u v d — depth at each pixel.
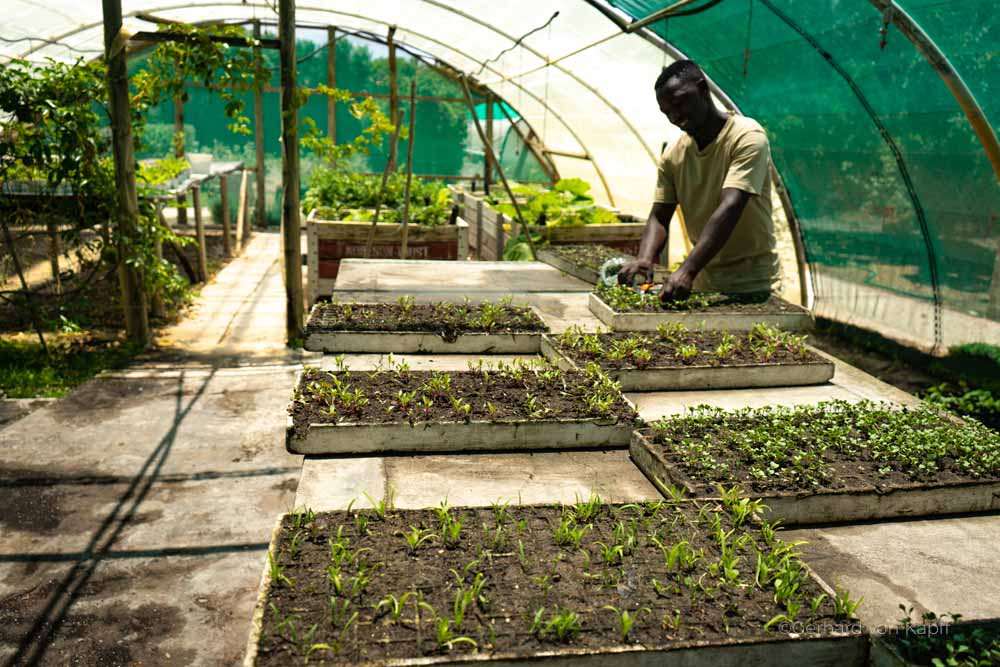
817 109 7.23
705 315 4.20
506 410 3.01
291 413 2.91
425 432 2.85
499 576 2.01
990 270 6.21
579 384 3.30
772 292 4.74
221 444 5.52
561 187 11.47
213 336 9.05
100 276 10.44
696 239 4.58
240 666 3.32
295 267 8.50
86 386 6.64
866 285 7.84
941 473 2.59
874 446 2.77
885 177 6.93
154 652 3.39
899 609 1.94
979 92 5.38
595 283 5.54
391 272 5.78
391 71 16.95
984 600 2.00
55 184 7.87
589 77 10.91
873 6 5.43
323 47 16.72
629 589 1.97
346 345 3.93
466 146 19.56
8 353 7.98
